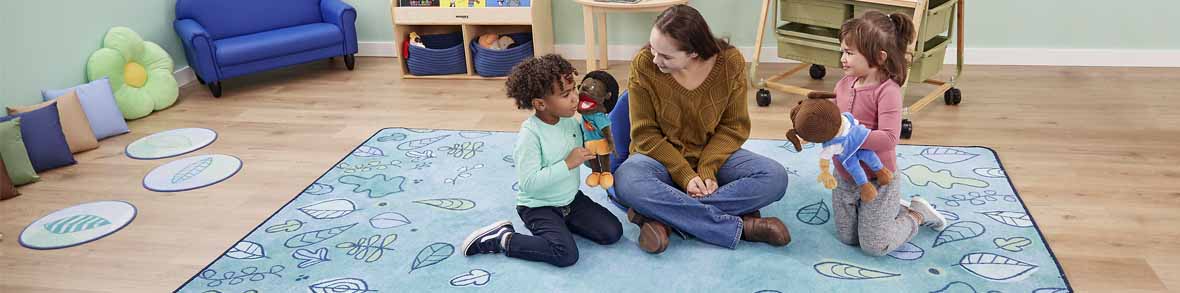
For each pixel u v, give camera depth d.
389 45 4.68
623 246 2.28
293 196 2.74
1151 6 3.83
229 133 3.42
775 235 2.21
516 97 2.09
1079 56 3.99
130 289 2.18
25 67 3.33
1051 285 2.01
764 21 3.56
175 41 4.21
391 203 2.64
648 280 2.10
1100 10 3.89
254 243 2.39
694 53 2.03
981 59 4.10
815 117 1.89
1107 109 3.34
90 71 3.56
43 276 2.26
